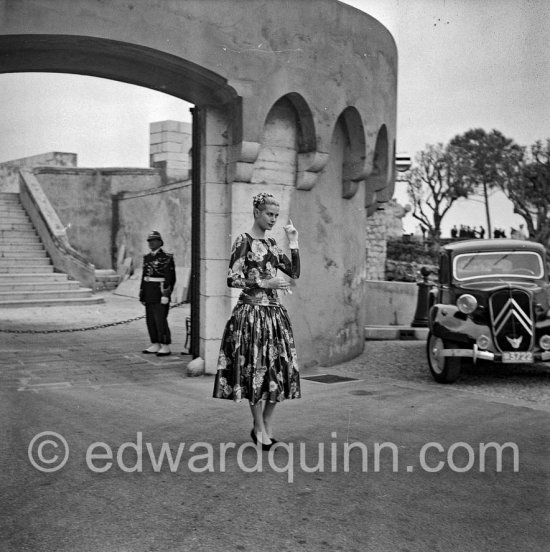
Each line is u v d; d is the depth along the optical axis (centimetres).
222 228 772
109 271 2188
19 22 592
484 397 672
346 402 627
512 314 753
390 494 380
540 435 514
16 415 555
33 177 2092
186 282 1772
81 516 343
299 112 782
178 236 1936
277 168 789
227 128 767
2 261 1773
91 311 1517
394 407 607
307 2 763
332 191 863
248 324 456
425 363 908
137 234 2134
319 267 850
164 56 670
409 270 2317
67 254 1795
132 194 2147
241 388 454
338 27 802
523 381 789
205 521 338
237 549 306
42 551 301
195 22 681
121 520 338
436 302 912
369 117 862
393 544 314
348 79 820
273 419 552
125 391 666
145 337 1101
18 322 1284
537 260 875
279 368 458
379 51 893
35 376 745
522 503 369
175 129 2281
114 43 636
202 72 696
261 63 729
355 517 346
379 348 1051
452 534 327
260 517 344
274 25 737
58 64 695
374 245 2348
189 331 942
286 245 801
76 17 609
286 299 811
